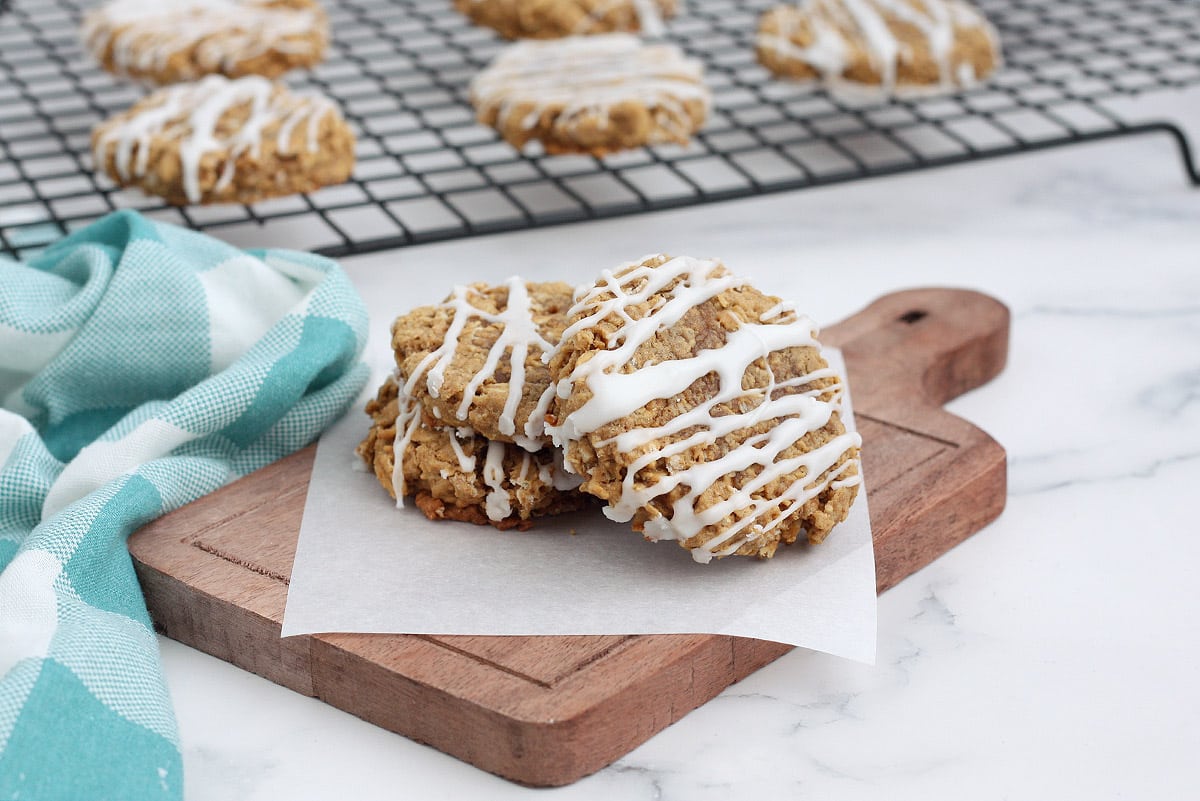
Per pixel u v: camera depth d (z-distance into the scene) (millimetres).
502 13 930
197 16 914
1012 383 764
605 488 661
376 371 750
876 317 768
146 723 637
